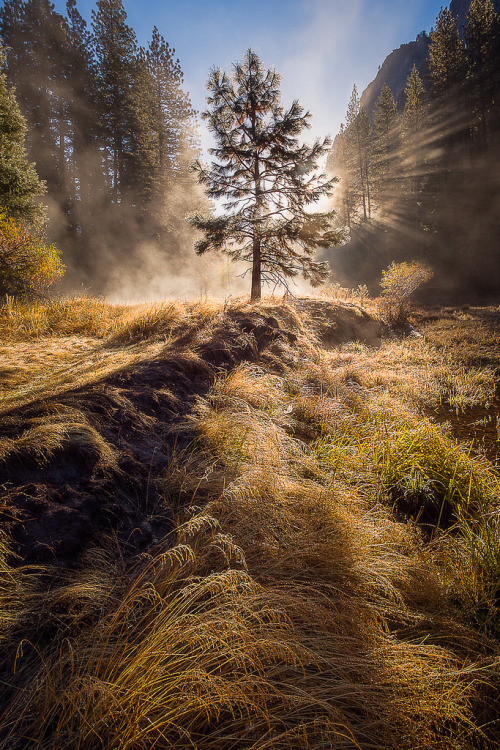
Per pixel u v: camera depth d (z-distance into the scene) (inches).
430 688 64.5
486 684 70.1
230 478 116.7
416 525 121.0
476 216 1131.9
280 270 428.1
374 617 77.5
